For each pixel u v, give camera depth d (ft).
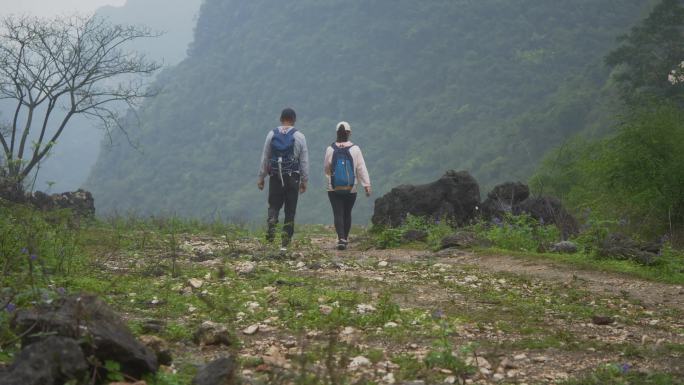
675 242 43.21
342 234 35.60
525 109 497.46
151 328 14.73
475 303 20.39
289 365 12.41
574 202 55.98
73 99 90.17
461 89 555.28
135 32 96.53
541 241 34.78
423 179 469.98
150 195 575.38
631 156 46.73
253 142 605.31
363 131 581.12
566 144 70.13
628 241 31.71
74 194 51.03
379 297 20.20
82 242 27.66
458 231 38.88
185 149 622.13
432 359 13.21
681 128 48.19
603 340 16.07
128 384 10.05
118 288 19.75
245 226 48.93
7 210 24.50
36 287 14.37
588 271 27.66
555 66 531.09
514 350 14.85
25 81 83.92
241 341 14.78
